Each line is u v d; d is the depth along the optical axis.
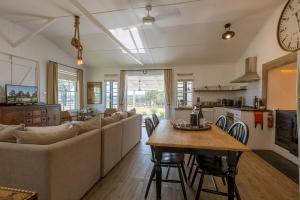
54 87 5.80
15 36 4.64
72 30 5.04
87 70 7.80
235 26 4.58
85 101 7.75
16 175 1.72
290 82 4.17
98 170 2.61
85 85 7.75
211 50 5.83
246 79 4.70
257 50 4.83
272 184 2.55
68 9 3.86
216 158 2.21
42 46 5.46
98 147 2.59
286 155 3.60
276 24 3.90
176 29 4.79
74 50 6.33
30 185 1.69
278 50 3.83
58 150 1.74
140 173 2.92
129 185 2.52
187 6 3.76
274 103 4.22
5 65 4.44
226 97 6.67
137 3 3.63
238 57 6.21
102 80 7.73
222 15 4.13
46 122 5.00
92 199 2.18
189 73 6.98
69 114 5.97
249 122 4.23
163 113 7.61
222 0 3.59
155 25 3.87
